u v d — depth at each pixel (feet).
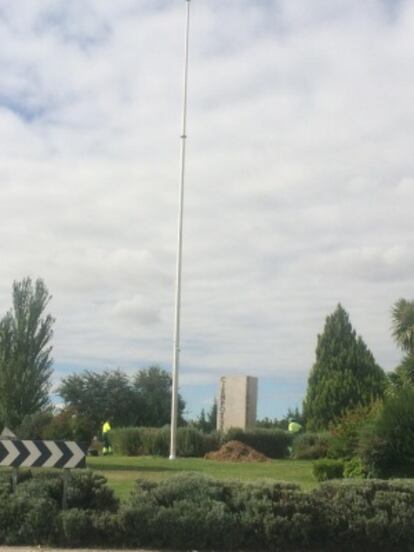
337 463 73.87
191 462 101.35
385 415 70.28
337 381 159.63
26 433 116.47
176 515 45.52
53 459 48.21
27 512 46.03
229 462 105.60
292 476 80.79
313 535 46.34
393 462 69.41
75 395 193.57
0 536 45.60
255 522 45.80
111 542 45.68
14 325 123.54
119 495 55.52
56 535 45.57
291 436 134.82
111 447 134.62
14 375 121.19
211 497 47.52
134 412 195.72
